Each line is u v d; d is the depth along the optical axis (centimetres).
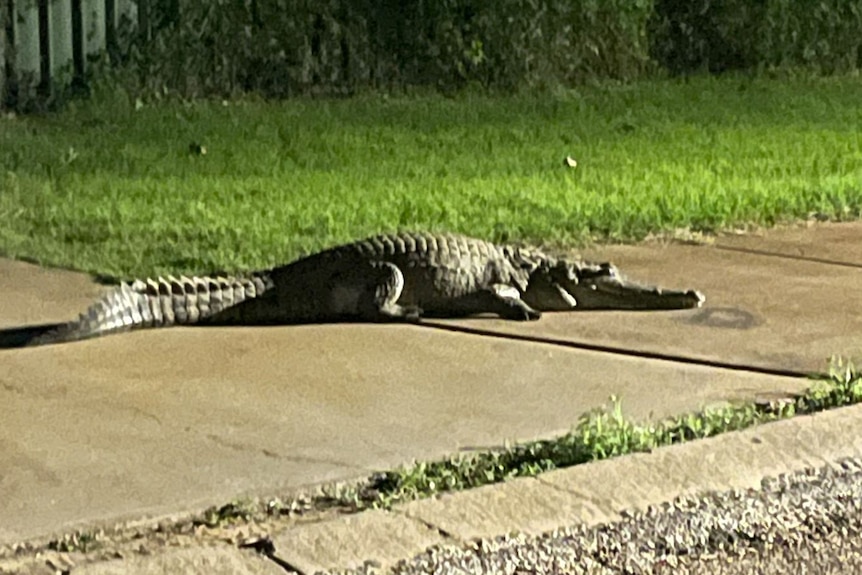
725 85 3400
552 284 1423
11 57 2702
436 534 845
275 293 1363
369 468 955
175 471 945
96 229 1697
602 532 870
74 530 847
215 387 1133
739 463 973
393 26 3145
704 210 1884
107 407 1077
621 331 1335
